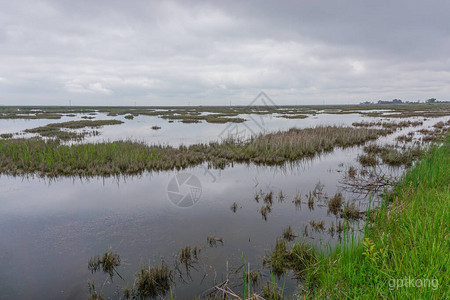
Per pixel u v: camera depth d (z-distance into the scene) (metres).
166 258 5.39
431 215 5.09
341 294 3.67
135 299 4.28
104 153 14.24
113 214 7.62
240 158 15.28
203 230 6.58
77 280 4.75
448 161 10.26
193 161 14.48
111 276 4.85
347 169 12.73
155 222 7.08
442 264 3.54
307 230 6.45
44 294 4.38
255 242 5.95
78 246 5.88
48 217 7.44
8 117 48.94
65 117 51.94
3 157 13.59
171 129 31.64
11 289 4.49
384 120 40.75
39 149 14.89
